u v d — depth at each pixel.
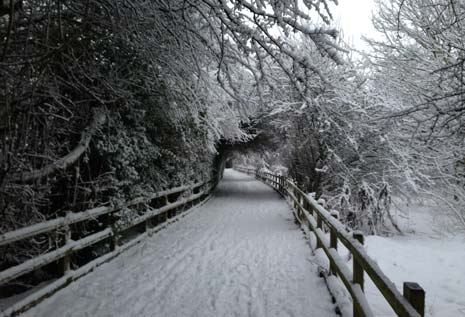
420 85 9.09
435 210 11.25
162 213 9.12
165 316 3.75
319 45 4.06
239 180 32.03
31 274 4.96
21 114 3.80
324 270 4.79
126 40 4.62
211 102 9.29
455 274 5.62
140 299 4.20
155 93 6.42
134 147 6.38
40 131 4.49
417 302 1.89
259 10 3.88
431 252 7.10
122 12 4.18
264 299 4.21
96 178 5.57
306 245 7.12
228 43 4.63
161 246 6.94
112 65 5.63
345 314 3.33
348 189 12.80
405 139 10.79
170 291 4.46
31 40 3.64
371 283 5.03
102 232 5.57
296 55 4.17
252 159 41.53
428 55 9.24
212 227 9.25
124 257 6.01
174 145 8.59
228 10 3.92
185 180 11.05
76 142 5.34
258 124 17.27
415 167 10.60
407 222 13.72
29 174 3.88
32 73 3.58
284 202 15.52
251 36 4.15
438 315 4.14
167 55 5.40
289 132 14.53
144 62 5.62
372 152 12.93
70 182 5.25
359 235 3.41
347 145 12.98
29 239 4.39
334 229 4.32
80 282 4.70
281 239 7.75
